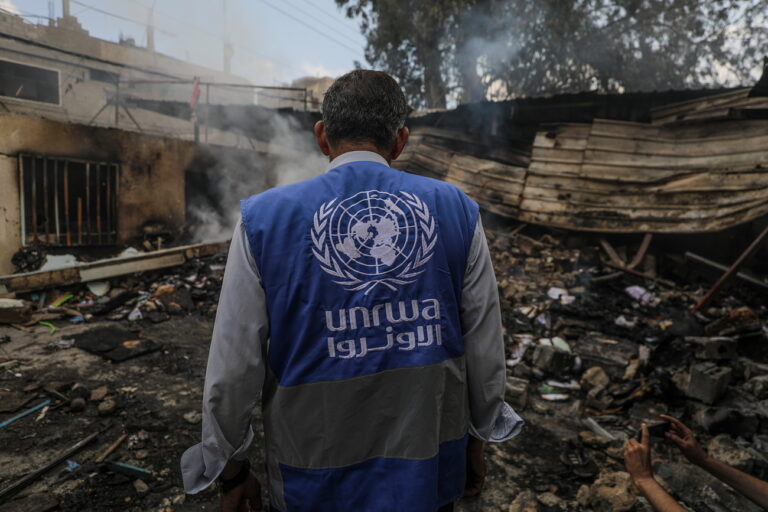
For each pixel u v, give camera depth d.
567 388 4.04
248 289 0.88
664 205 7.95
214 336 0.91
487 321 0.99
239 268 0.89
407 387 0.89
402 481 0.88
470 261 0.98
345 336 0.87
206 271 7.30
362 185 0.95
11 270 6.87
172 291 6.37
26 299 5.81
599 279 6.88
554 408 3.69
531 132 9.73
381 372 0.88
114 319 5.59
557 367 4.20
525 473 2.79
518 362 4.44
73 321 5.39
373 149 1.02
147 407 3.41
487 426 1.07
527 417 3.52
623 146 8.48
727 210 7.35
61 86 15.16
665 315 5.87
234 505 1.07
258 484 1.12
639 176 8.27
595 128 8.73
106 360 4.29
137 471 2.58
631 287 6.70
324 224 0.89
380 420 0.89
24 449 2.79
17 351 4.39
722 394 3.54
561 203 8.78
